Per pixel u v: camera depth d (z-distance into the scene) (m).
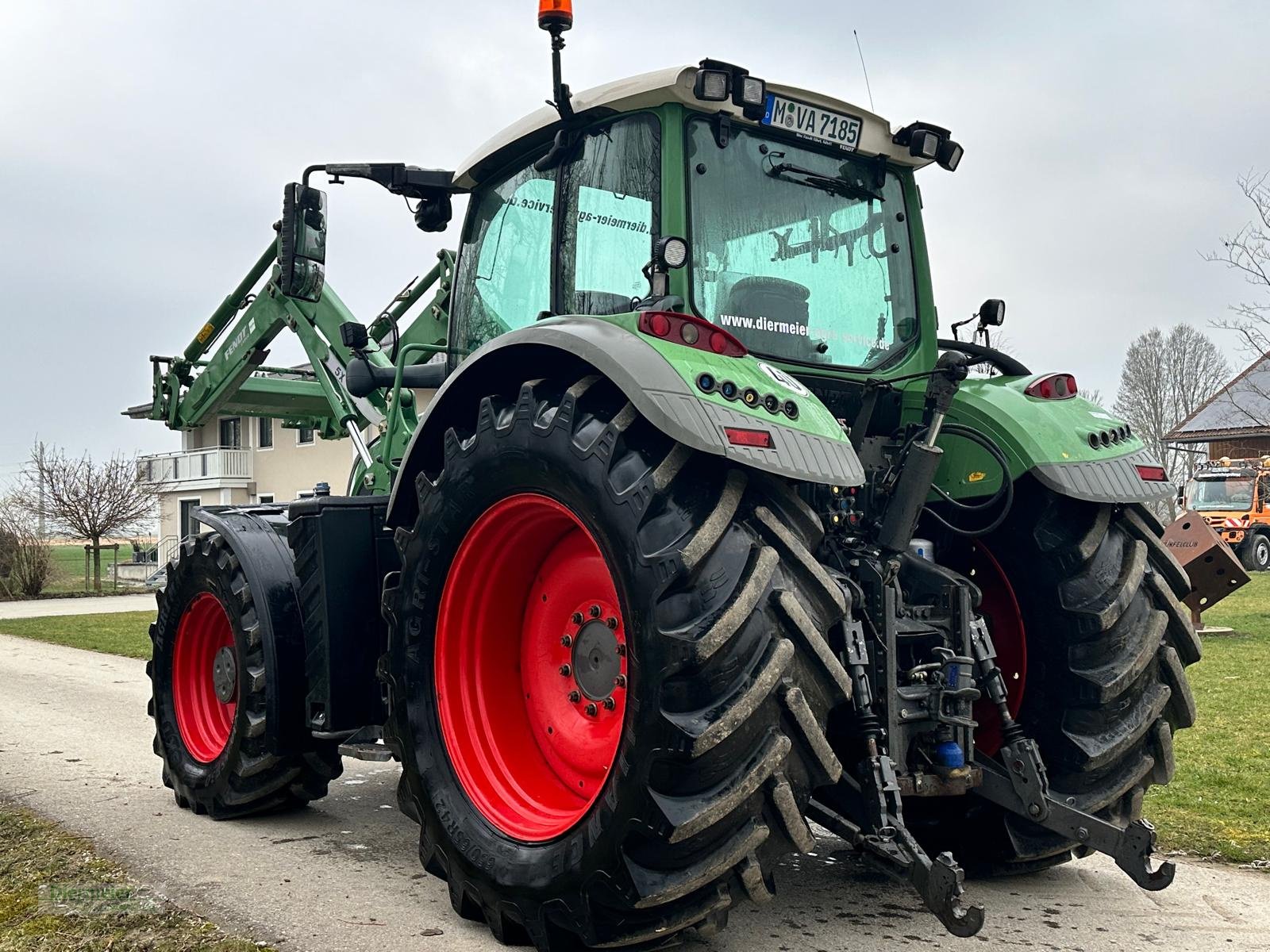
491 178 4.17
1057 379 3.77
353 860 3.96
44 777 5.28
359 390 5.09
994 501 3.47
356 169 4.57
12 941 3.05
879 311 3.76
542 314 3.78
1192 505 27.27
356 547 4.02
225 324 6.57
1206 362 51.06
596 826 2.75
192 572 4.82
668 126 3.31
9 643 12.87
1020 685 3.53
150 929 3.15
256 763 4.32
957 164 3.81
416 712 3.42
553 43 3.35
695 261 3.32
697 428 2.62
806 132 3.53
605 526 2.77
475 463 3.23
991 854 3.66
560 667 3.37
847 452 2.83
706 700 2.57
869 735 2.89
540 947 2.95
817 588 2.75
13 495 27.94
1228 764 5.43
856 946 3.10
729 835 2.60
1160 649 3.43
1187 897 3.55
